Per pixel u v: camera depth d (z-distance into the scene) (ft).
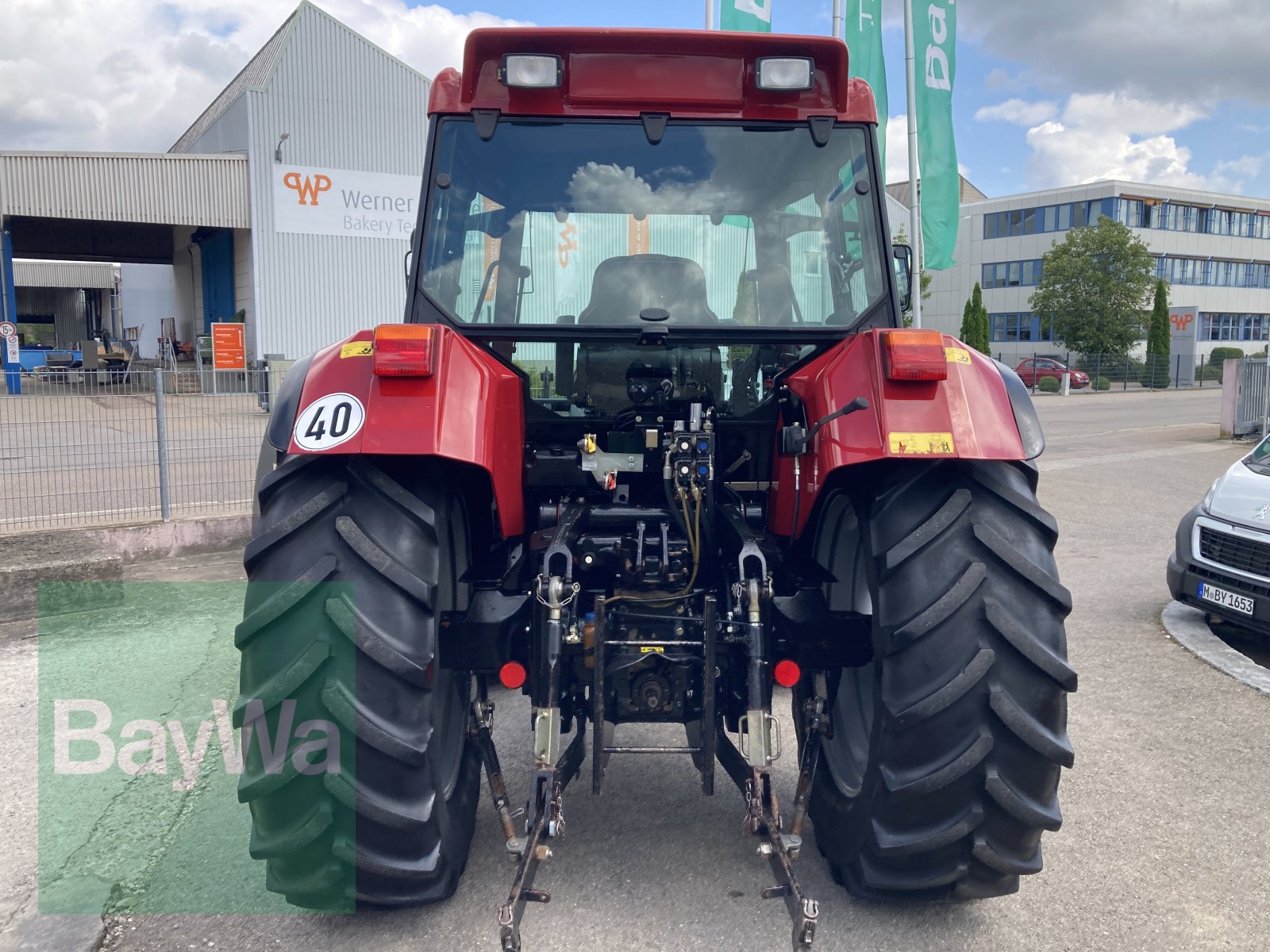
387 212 79.92
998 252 187.62
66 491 24.45
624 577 8.93
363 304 80.02
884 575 7.79
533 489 9.87
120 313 134.31
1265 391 58.49
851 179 9.83
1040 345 179.22
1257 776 12.46
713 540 9.05
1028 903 9.29
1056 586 7.70
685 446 8.84
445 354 7.95
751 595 8.07
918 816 7.85
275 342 77.30
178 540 24.99
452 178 9.73
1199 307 186.70
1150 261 147.64
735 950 8.38
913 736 7.66
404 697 7.57
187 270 99.19
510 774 12.03
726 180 9.74
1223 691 15.87
